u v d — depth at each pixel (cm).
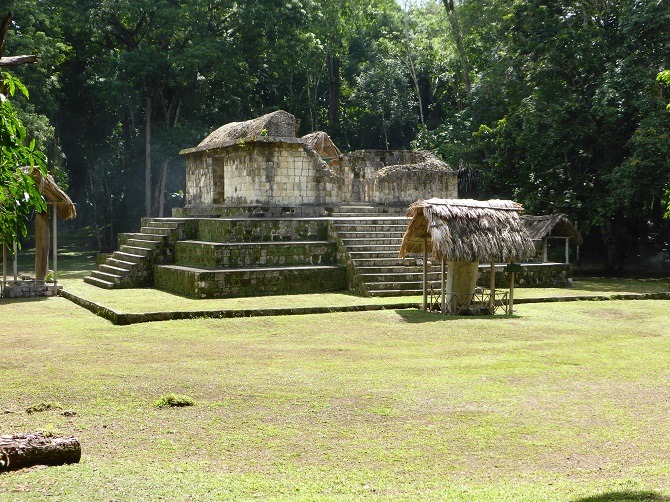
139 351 1091
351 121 4694
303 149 2112
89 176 3991
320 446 661
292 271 1753
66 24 3422
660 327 1357
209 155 2369
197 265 1870
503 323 1366
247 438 682
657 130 2323
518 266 1505
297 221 1923
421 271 1808
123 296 1716
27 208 603
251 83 3706
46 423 718
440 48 4347
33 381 894
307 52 3881
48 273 2205
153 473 571
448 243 1400
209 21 3544
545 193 2764
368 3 4741
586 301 1728
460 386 884
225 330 1278
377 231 1967
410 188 2303
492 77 2958
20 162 561
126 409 775
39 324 1354
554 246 3019
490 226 1458
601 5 2797
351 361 1027
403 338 1212
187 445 659
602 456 638
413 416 757
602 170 2656
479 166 2995
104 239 3766
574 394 852
